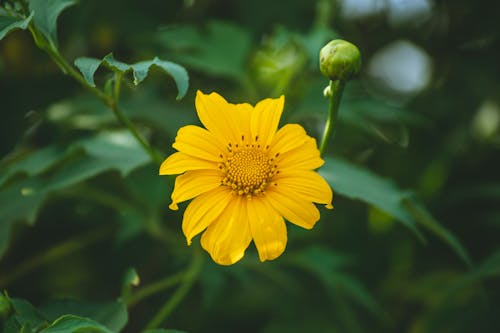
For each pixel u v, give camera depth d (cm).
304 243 77
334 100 57
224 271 70
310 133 77
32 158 65
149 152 61
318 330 74
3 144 75
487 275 67
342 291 74
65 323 51
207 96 55
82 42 77
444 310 75
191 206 55
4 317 54
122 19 76
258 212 55
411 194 62
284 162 56
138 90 76
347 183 61
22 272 72
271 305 76
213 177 56
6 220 63
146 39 76
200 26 75
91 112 72
